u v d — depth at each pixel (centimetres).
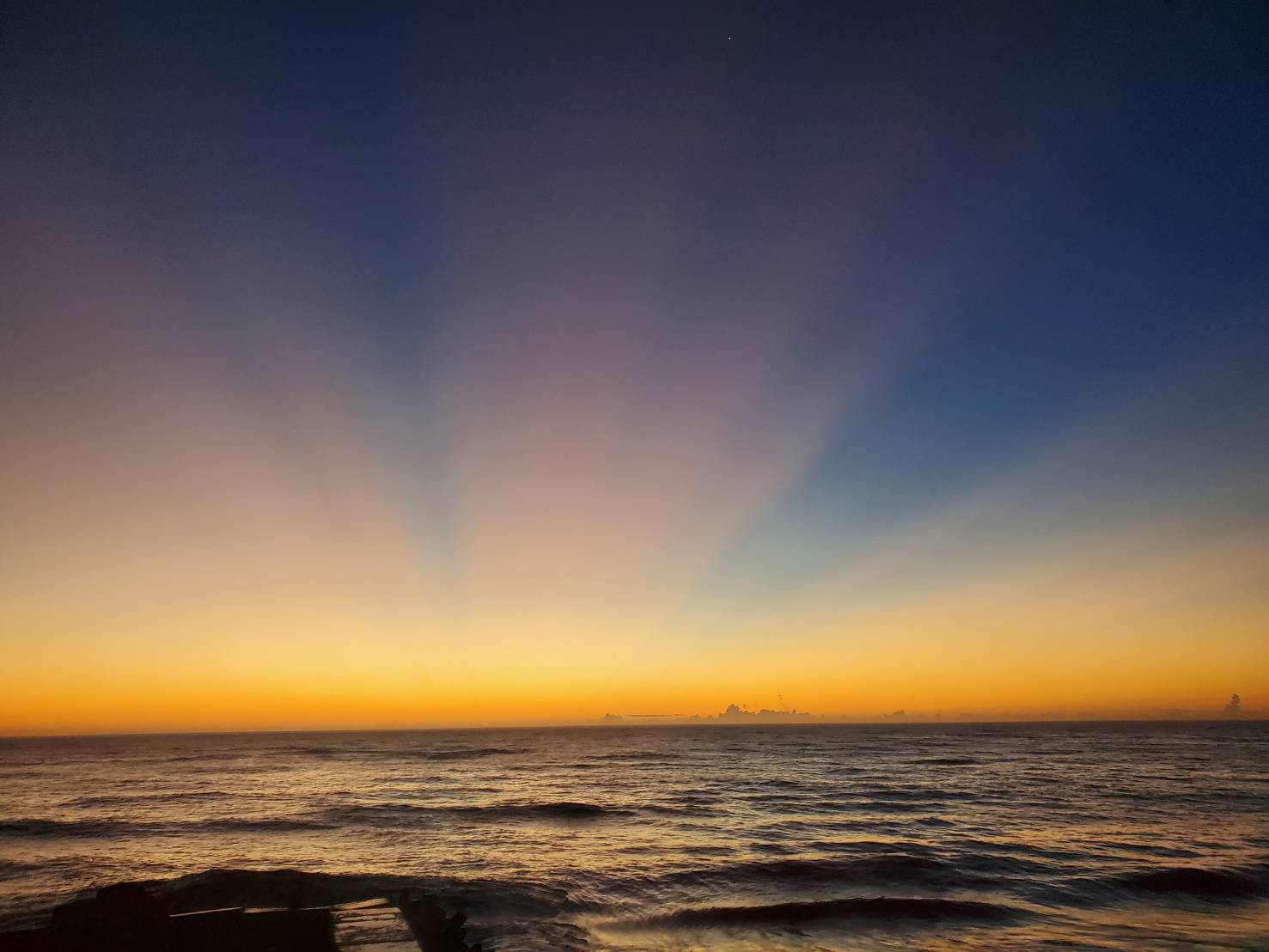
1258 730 16462
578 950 1175
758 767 5675
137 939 1042
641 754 8188
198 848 2084
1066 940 1217
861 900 1455
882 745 9588
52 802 3397
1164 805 2925
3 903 1412
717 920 1351
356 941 1055
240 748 11462
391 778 4856
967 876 1672
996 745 9181
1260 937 1230
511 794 3728
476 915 1370
